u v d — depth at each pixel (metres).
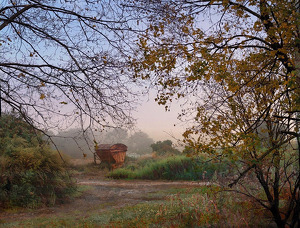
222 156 3.98
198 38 4.27
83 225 6.11
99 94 4.54
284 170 4.49
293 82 3.23
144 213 6.36
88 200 9.77
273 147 4.02
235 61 4.29
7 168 8.77
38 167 9.09
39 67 4.57
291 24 3.49
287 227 4.45
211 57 3.78
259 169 4.37
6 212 7.93
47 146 9.79
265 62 4.22
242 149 3.69
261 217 4.82
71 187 10.09
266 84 4.20
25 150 9.23
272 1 3.65
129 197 9.88
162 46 4.48
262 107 4.21
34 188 8.97
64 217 7.23
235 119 4.24
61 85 4.54
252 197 4.77
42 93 4.60
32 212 8.05
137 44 4.52
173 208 6.21
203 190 5.08
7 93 4.46
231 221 4.64
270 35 3.83
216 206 5.12
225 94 4.39
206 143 4.03
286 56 3.95
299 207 4.15
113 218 6.47
